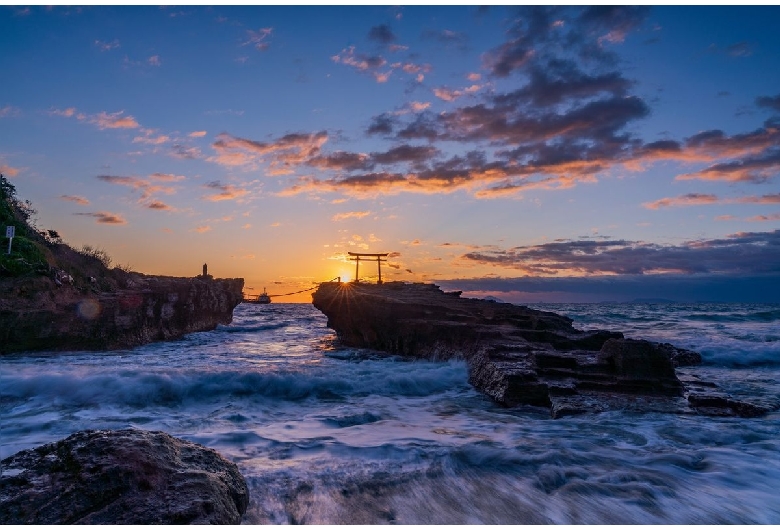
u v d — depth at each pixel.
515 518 5.75
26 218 25.06
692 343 25.47
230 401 12.41
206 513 4.18
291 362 19.06
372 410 11.94
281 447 8.31
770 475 7.32
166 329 26.86
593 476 7.17
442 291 30.84
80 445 4.95
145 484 4.45
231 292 38.03
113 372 13.52
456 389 15.12
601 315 60.22
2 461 4.77
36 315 18.00
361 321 26.97
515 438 9.18
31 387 12.20
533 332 18.56
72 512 4.00
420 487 6.61
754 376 17.94
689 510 6.11
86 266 25.39
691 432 9.64
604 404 11.80
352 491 6.35
